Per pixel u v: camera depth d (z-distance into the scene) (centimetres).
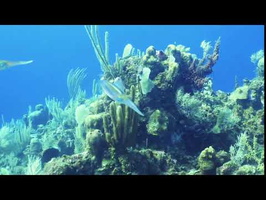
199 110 730
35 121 1321
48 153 834
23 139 1042
